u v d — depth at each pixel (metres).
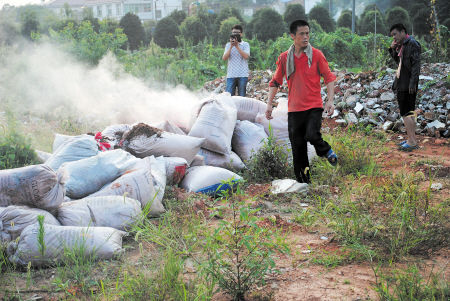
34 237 3.02
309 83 4.39
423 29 33.62
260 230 2.73
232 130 5.34
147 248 3.29
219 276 2.54
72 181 3.90
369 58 15.59
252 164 5.14
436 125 7.48
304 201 4.30
